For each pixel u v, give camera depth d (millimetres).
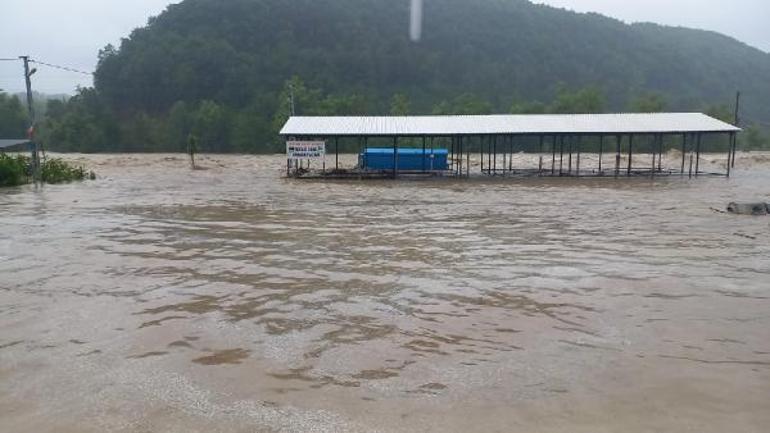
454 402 5562
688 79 144375
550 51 134625
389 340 7238
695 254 12633
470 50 126312
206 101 93875
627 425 5133
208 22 120062
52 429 5035
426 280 10234
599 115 36844
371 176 33906
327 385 5926
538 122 35531
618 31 156875
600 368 6422
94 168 43656
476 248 13266
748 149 86125
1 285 9758
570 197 24547
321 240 14227
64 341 7145
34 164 28438
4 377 6113
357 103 89812
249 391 5773
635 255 12508
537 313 8375
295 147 33438
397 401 5578
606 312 8438
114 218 17938
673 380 6109
